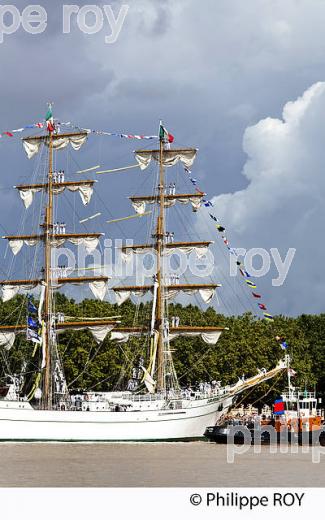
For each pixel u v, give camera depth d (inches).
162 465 4842.5
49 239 6924.2
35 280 6884.8
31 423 6210.6
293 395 6737.2
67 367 7691.9
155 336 6924.2
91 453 5492.1
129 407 6496.1
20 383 7042.3
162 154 7283.5
